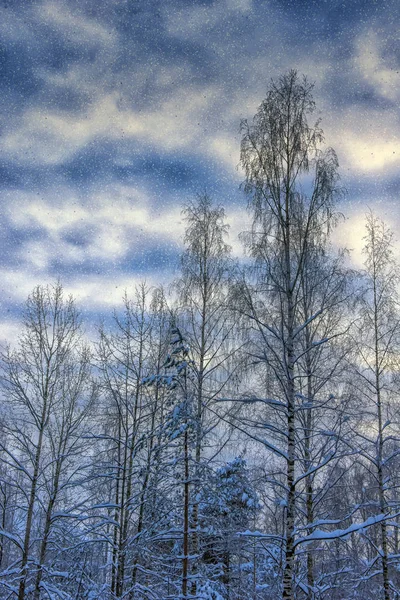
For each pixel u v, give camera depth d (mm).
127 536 13172
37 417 13430
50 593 12109
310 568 11602
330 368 12531
